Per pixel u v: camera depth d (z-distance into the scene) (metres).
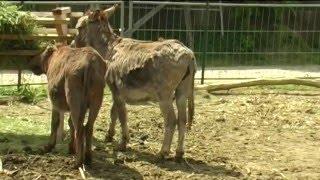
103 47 9.09
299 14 19.02
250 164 8.57
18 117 10.77
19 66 11.98
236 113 11.66
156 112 11.48
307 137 10.19
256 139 9.96
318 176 8.15
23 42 11.60
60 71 7.91
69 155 8.46
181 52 8.24
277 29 18.81
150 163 8.36
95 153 8.72
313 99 13.03
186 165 8.36
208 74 15.74
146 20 17.14
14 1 13.04
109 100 12.21
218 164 8.51
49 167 7.97
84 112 7.67
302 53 17.56
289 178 8.02
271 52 17.31
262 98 12.97
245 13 18.77
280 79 13.77
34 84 12.85
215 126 10.67
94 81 7.69
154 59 8.25
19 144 9.09
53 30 11.76
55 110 8.43
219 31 16.58
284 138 10.09
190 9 17.92
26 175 7.66
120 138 9.37
